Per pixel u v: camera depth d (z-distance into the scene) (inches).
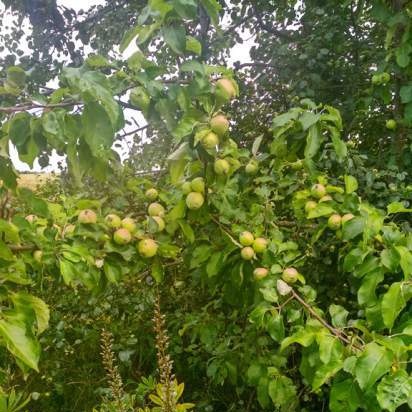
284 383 94.2
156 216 90.6
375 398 62.9
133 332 151.8
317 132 91.5
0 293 70.2
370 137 170.9
